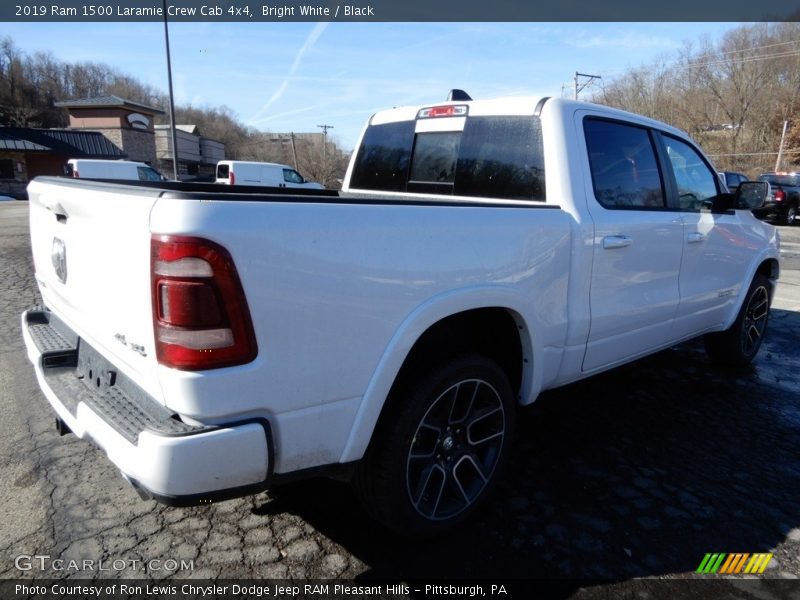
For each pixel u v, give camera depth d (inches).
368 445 90.7
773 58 2041.1
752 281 188.9
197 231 66.7
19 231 515.5
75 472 120.5
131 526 103.6
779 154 1916.8
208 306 68.2
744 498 117.3
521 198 125.0
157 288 69.0
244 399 71.8
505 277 100.7
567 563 96.3
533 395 113.7
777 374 196.9
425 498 99.3
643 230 132.0
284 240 72.6
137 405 81.0
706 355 217.8
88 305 91.0
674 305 148.7
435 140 147.9
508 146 128.6
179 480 68.8
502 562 96.2
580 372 127.0
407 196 148.4
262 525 105.0
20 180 1788.9
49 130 1791.3
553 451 135.6
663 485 121.5
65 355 103.0
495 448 108.8
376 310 82.5
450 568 94.6
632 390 177.6
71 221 94.3
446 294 91.0
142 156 1974.7
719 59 2174.0
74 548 97.1
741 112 2138.3
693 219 151.5
